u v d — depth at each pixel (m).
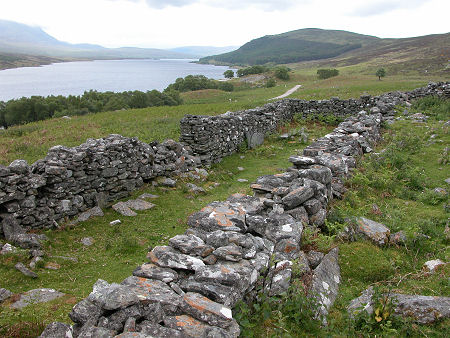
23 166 8.24
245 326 4.34
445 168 12.77
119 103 52.19
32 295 6.08
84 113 45.84
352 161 11.80
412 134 16.77
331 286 5.70
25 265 7.10
